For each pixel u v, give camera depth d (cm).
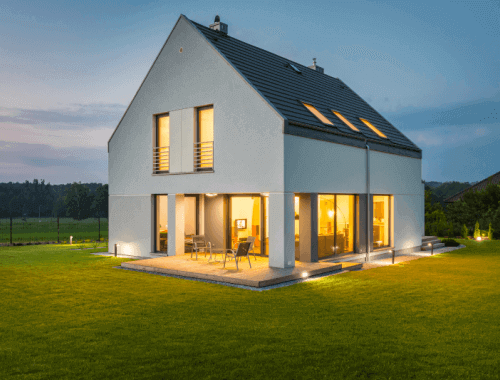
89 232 3891
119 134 1534
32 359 468
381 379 422
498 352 499
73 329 585
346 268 1174
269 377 424
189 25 1316
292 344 522
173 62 1359
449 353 495
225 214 1356
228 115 1205
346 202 1377
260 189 1125
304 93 1440
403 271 1159
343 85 2048
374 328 596
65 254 1575
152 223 1430
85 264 1279
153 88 1420
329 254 1293
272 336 554
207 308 712
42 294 830
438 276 1072
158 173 1412
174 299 784
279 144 1085
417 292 862
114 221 1553
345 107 1662
